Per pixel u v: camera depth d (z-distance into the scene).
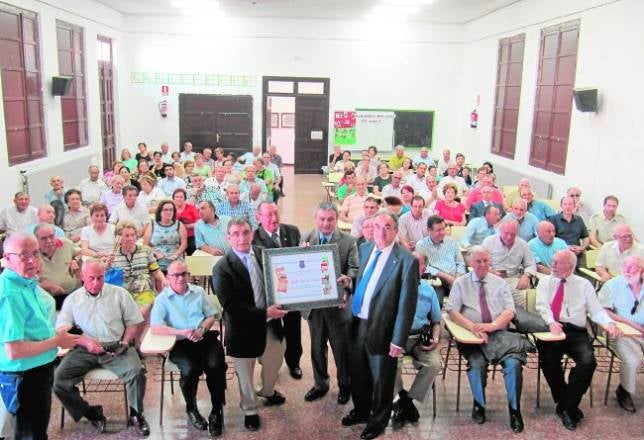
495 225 5.59
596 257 5.35
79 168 10.09
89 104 10.79
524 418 3.81
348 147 13.84
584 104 7.55
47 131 8.88
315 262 3.49
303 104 13.68
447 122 13.75
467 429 3.67
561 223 5.98
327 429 3.63
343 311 3.73
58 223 6.12
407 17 12.48
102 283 3.55
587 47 7.83
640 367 4.45
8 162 7.64
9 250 2.75
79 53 10.38
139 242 5.14
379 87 13.57
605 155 7.32
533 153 9.63
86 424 3.63
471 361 3.75
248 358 3.50
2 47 7.53
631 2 6.80
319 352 3.90
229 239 3.45
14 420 2.96
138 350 3.91
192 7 11.75
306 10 11.91
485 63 11.93
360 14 12.26
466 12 11.54
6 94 7.65
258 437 3.53
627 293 4.06
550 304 3.96
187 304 3.72
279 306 3.43
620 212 6.95
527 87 9.80
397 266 3.29
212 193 6.98
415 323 3.73
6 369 2.83
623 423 3.78
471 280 3.94
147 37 13.00
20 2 7.93
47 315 2.97
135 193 5.83
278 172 10.13
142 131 13.39
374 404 3.50
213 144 13.59
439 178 10.38
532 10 9.61
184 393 3.62
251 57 13.30
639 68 6.64
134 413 3.56
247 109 13.53
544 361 3.89
